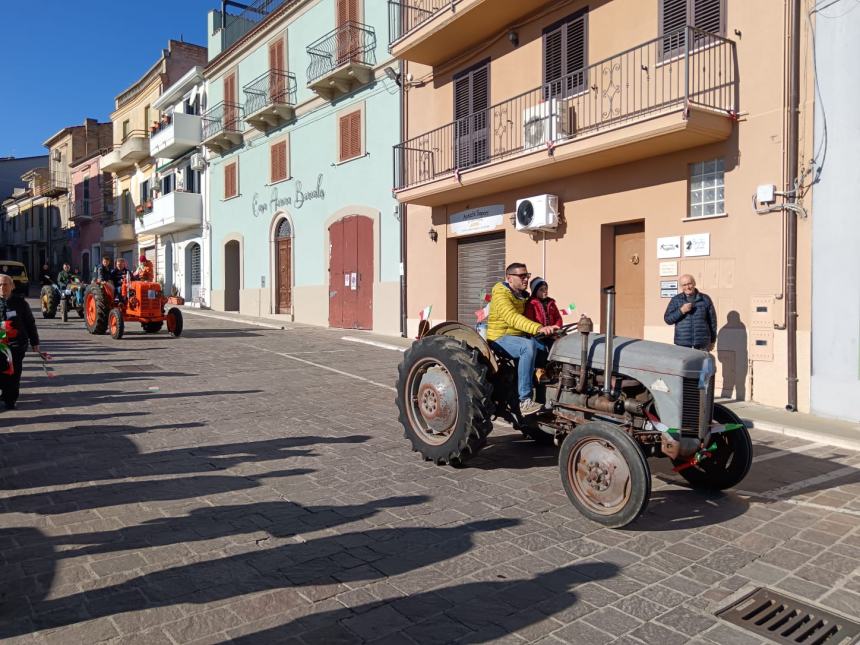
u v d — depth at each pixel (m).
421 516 4.95
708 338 8.92
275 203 23.55
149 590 3.72
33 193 50.59
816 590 3.90
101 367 11.59
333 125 20.30
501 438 7.43
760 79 9.59
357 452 6.68
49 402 8.63
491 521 4.88
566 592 3.81
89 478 5.66
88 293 16.80
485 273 15.43
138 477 5.72
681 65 10.70
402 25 16.25
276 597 3.68
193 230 29.69
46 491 5.32
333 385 10.60
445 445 6.07
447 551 4.33
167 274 32.69
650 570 4.12
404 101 17.30
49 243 49.00
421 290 17.02
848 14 8.55
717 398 9.99
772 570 4.15
